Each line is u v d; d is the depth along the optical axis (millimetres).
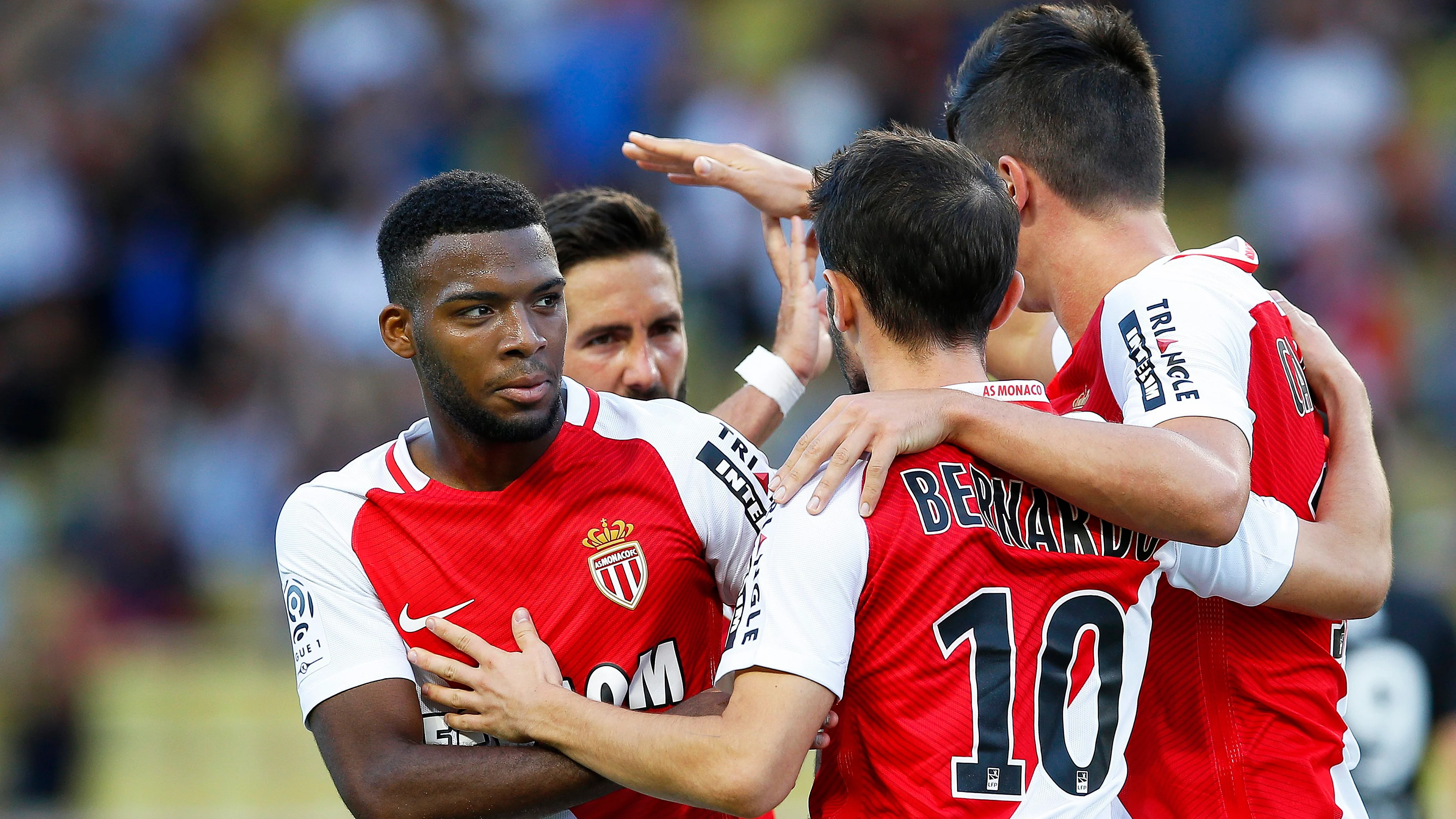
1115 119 9102
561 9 41188
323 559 8445
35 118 40625
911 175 7613
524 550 8320
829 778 7727
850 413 7445
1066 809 7309
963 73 9930
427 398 8312
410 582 8328
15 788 24359
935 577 7238
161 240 39188
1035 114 9188
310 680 8297
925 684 7230
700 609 8602
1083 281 9188
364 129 40125
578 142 38938
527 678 7816
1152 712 8422
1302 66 39312
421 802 7781
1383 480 8852
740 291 34031
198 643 26828
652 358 11055
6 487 31734
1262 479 8406
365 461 8789
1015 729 7285
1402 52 40469
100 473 33281
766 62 39625
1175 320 8273
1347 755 8734
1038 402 7930
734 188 11164
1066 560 7500
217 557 33562
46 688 24828
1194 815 8336
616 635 8312
